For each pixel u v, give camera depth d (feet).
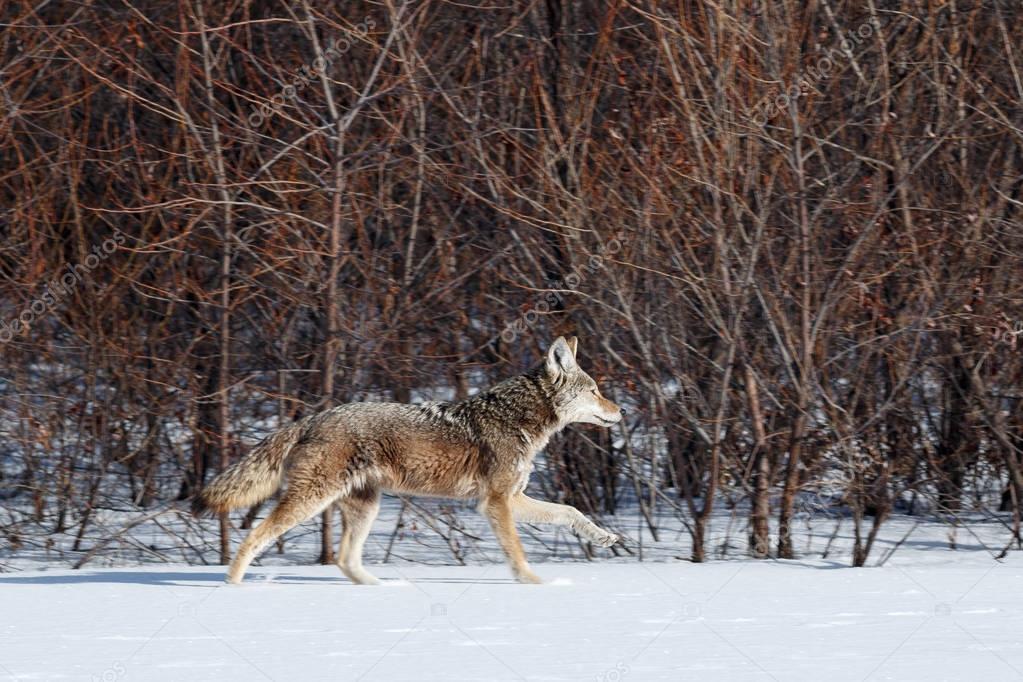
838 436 47.47
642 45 53.62
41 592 35.35
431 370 53.52
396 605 32.86
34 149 58.75
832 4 54.90
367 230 58.44
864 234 47.24
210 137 53.78
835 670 24.56
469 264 56.59
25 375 55.83
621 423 52.29
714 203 46.37
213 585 37.11
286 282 50.52
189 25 55.98
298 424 38.06
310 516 37.11
